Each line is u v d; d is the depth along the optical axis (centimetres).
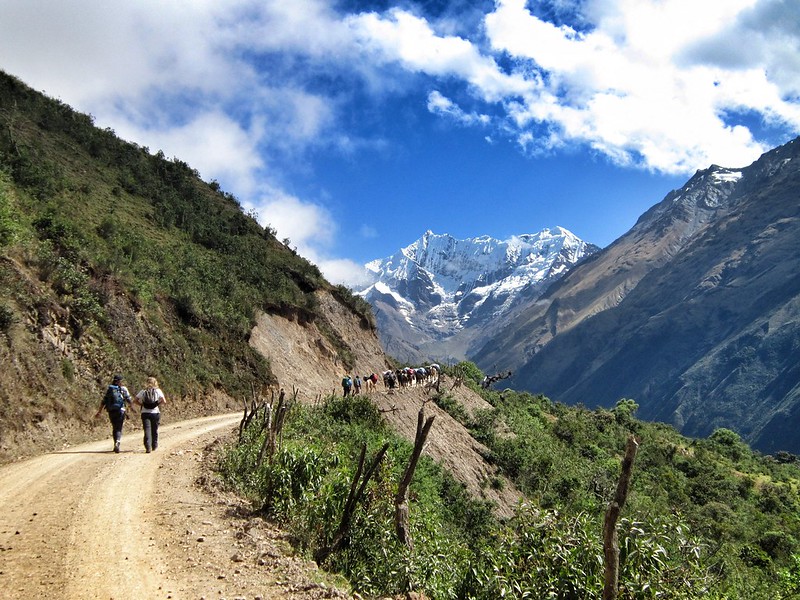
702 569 878
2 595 596
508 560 931
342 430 2402
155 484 1141
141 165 5300
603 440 6838
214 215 5684
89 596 620
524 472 4081
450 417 4297
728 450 10188
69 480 1112
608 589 652
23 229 2200
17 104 4488
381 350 6719
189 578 704
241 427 1659
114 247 3120
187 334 3184
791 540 4128
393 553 990
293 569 792
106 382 2078
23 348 1686
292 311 4988
